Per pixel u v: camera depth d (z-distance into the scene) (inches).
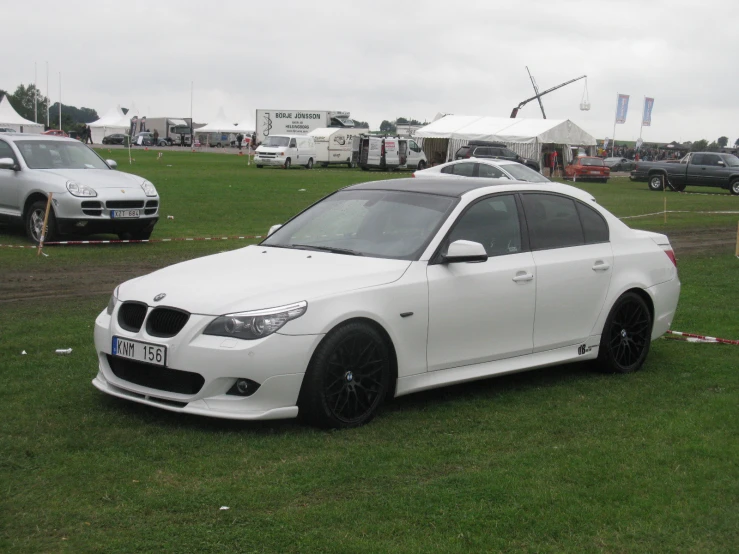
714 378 265.6
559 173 1870.1
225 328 195.3
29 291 381.1
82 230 528.4
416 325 217.9
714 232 773.9
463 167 970.1
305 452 189.6
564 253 254.5
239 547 143.2
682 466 187.0
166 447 189.8
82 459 181.0
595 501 166.9
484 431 208.7
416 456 188.5
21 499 159.8
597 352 264.2
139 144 3575.3
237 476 174.1
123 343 206.4
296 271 214.7
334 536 148.0
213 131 3782.0
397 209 243.8
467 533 150.8
